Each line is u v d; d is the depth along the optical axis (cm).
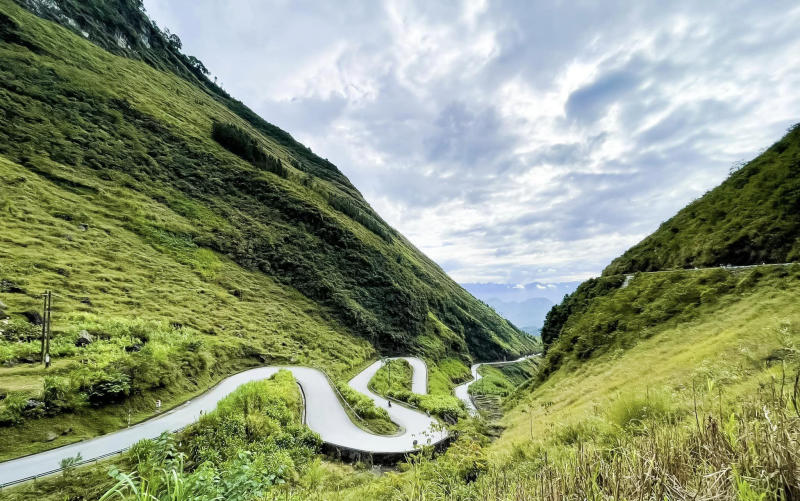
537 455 542
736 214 2869
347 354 5369
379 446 2084
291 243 7500
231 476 284
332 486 1188
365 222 11525
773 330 1212
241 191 8175
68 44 8369
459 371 7862
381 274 8525
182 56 16550
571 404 1825
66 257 3819
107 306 3316
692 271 2583
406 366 6069
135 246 4869
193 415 2022
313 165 16488
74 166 5641
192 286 4728
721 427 181
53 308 2814
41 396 1669
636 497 152
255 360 3856
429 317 9344
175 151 7888
